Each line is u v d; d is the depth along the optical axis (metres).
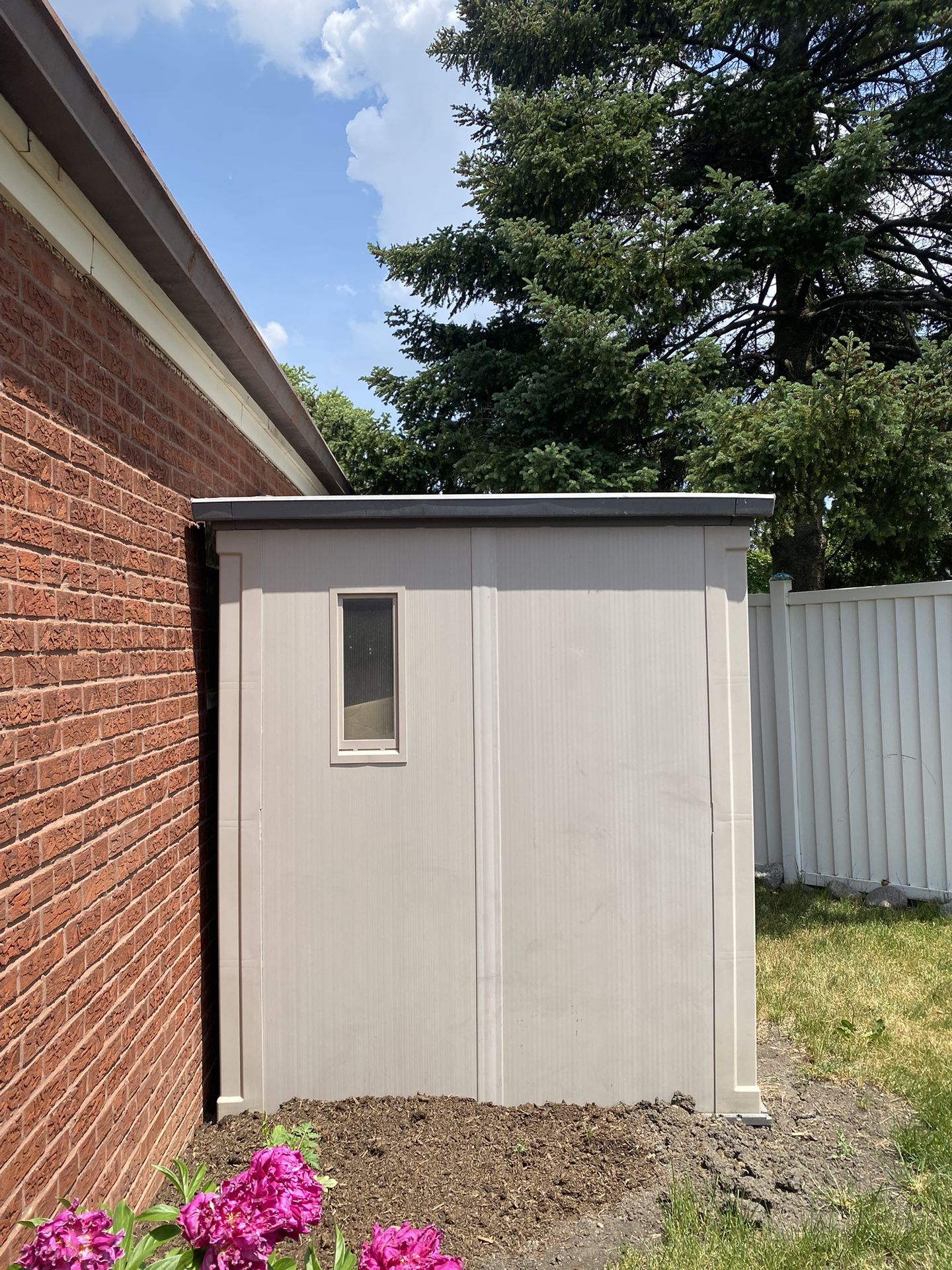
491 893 3.52
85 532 2.44
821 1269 2.51
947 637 6.19
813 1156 3.17
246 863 3.47
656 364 8.73
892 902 6.35
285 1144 2.97
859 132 8.19
